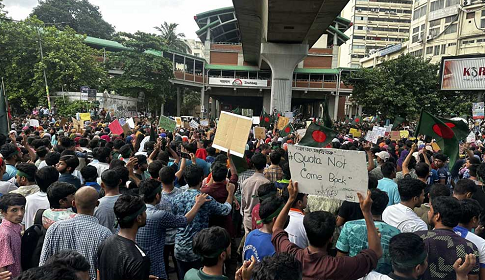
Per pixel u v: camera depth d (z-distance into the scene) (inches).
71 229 111.4
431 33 1990.7
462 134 203.6
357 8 3383.4
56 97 1228.5
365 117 1526.8
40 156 247.8
